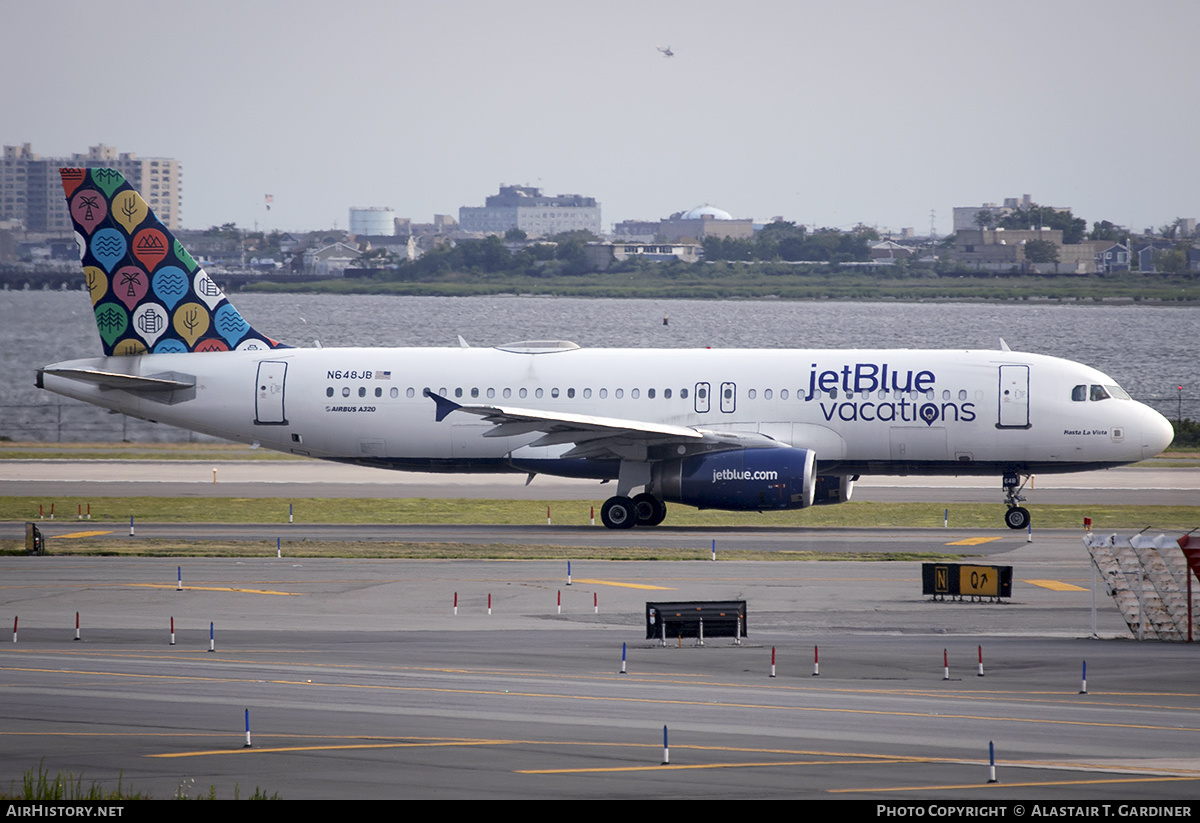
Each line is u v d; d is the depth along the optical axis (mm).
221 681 101562
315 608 132250
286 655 110938
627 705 94125
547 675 103625
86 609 131250
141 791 74500
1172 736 86125
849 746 83688
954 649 113312
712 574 151000
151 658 109625
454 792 74250
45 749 82938
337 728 88000
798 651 112562
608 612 130375
